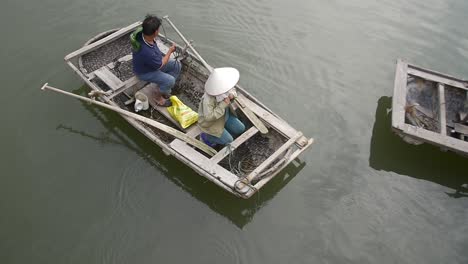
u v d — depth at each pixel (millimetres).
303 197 5801
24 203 5547
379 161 6285
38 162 5988
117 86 6242
